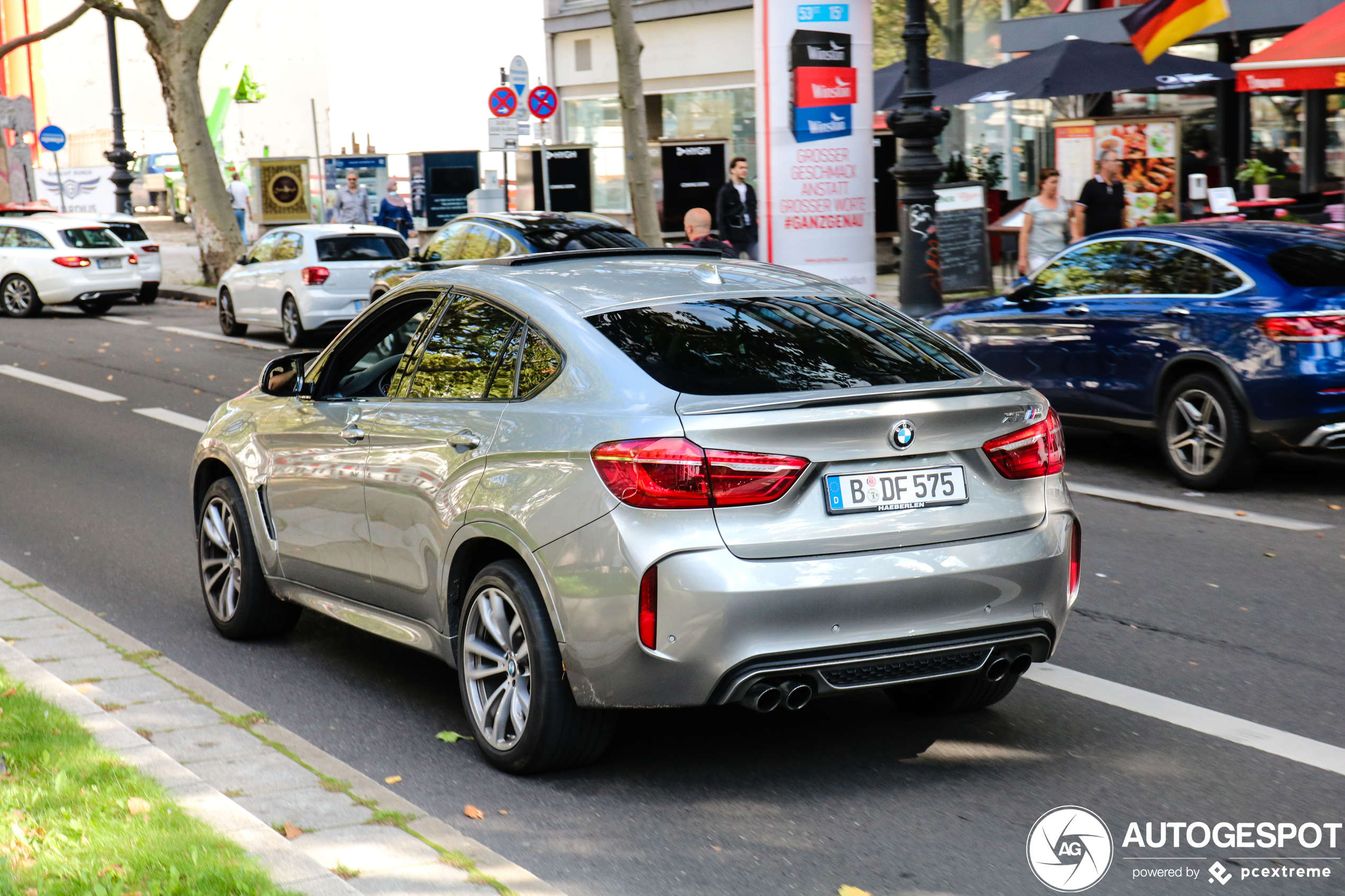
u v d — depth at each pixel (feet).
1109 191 52.54
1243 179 62.95
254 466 20.39
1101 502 30.86
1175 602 22.89
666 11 94.32
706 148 80.12
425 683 19.54
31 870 11.90
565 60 105.09
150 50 95.04
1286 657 19.95
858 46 51.13
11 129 126.31
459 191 106.32
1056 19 71.36
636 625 13.99
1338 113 64.54
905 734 17.02
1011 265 69.05
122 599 24.23
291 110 221.05
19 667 18.52
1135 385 32.83
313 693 19.07
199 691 18.29
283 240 66.90
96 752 15.01
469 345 17.01
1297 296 29.99
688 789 15.38
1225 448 30.91
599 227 53.26
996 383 15.78
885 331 16.58
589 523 14.32
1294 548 26.37
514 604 15.26
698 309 16.16
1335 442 29.68
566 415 15.01
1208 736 16.85
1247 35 67.26
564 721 15.11
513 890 12.16
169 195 184.03
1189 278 32.09
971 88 62.80
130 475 35.83
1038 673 19.38
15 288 81.15
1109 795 15.07
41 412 46.73
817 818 14.53
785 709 17.89
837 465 14.29
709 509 13.94
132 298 91.35
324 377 19.38
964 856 13.57
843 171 51.47
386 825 13.64
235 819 13.19
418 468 16.87
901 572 14.29
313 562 19.29
